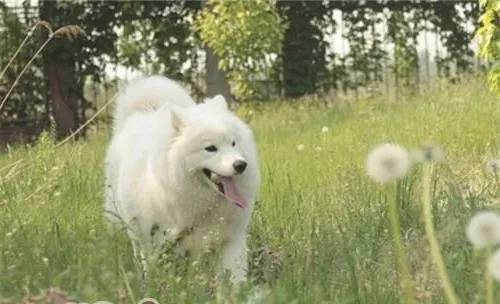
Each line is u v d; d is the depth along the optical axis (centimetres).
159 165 670
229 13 1875
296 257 621
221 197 671
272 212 812
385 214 758
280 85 2136
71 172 999
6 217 764
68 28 921
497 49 1190
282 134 1602
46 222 761
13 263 589
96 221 773
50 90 2012
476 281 515
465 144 1149
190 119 661
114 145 769
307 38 2141
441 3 2195
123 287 522
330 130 1519
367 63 2173
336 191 882
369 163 321
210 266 621
